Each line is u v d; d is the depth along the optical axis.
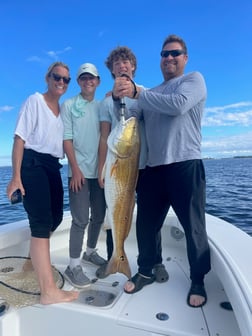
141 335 1.69
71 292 2.04
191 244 2.02
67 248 3.12
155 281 2.28
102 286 2.26
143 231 2.26
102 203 2.64
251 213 8.22
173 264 2.62
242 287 1.46
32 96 2.25
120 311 1.84
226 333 1.64
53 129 2.31
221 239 2.17
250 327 1.20
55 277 2.27
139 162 2.23
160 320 1.76
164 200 2.27
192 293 1.97
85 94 2.58
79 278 2.24
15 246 2.68
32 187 2.14
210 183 18.92
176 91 2.04
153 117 2.21
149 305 1.93
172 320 1.76
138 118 2.36
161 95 1.98
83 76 2.51
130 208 2.13
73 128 2.52
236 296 1.44
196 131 2.09
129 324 1.72
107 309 1.86
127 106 2.45
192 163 2.04
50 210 2.18
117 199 2.10
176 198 2.08
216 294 2.06
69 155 2.48
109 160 2.11
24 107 2.22
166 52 2.28
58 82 2.32
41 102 2.26
